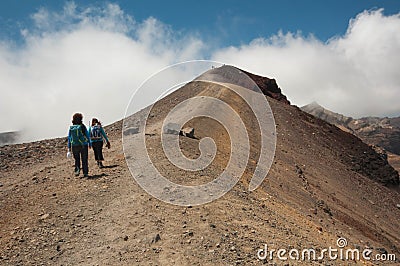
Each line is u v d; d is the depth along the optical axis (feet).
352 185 113.70
